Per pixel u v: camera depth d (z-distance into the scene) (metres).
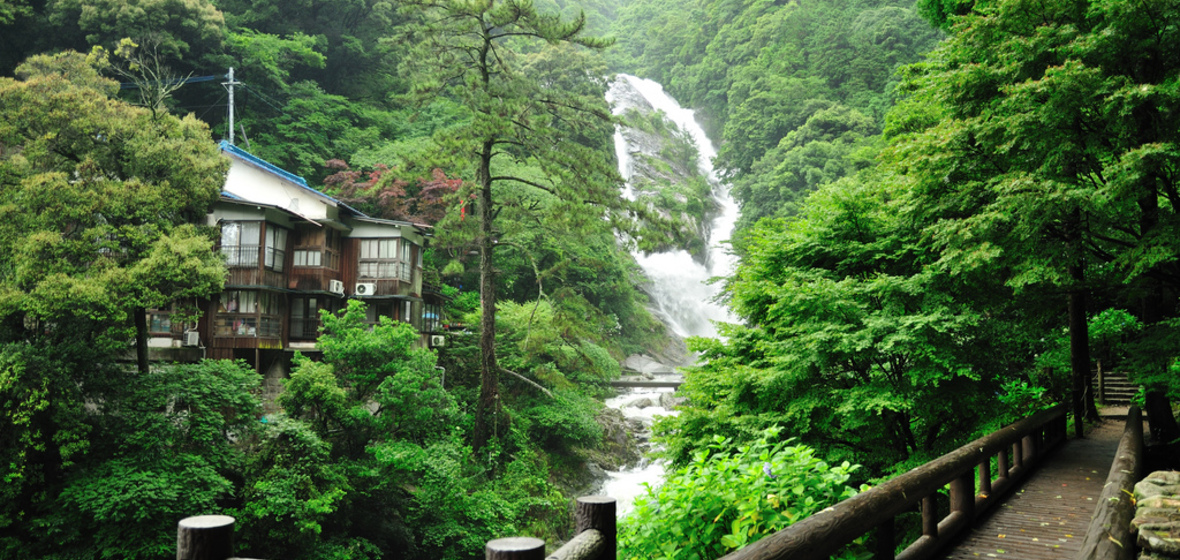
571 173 22.16
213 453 14.84
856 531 3.45
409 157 21.55
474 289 35.34
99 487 12.77
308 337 24.05
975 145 9.66
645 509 4.41
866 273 11.56
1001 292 10.46
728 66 88.50
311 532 14.66
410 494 18.80
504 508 18.41
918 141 9.82
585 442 26.75
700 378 11.83
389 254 25.44
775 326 11.27
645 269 56.78
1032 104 8.85
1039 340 12.20
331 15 48.19
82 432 13.42
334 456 17.20
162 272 14.52
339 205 24.81
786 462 4.59
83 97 15.61
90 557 12.68
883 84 70.75
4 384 12.52
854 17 80.56
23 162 15.88
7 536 12.79
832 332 9.86
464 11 20.23
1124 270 9.96
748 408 11.02
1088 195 8.19
